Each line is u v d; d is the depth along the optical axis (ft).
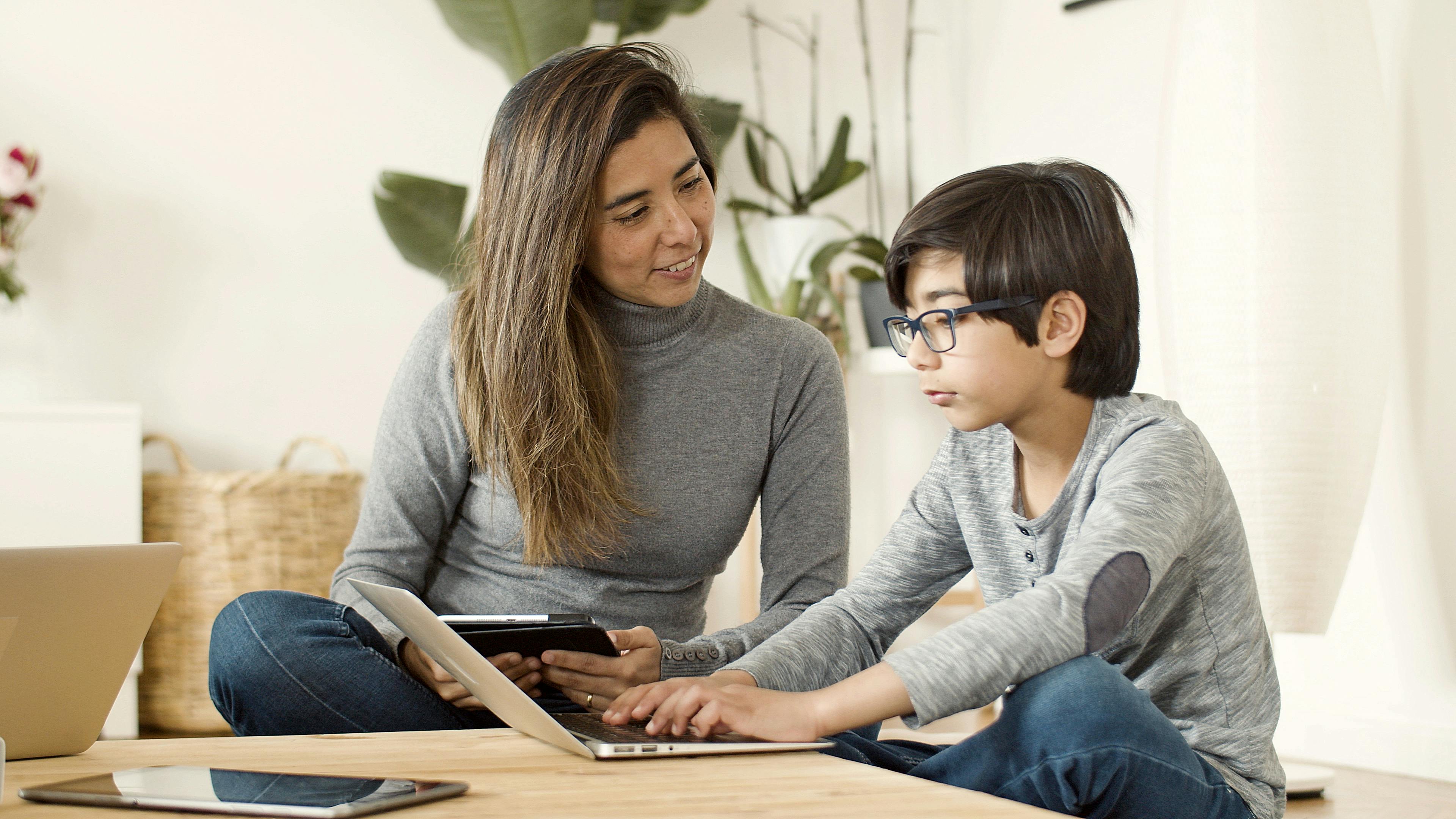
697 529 4.52
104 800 1.86
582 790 1.98
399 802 1.80
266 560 8.33
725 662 4.02
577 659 3.37
